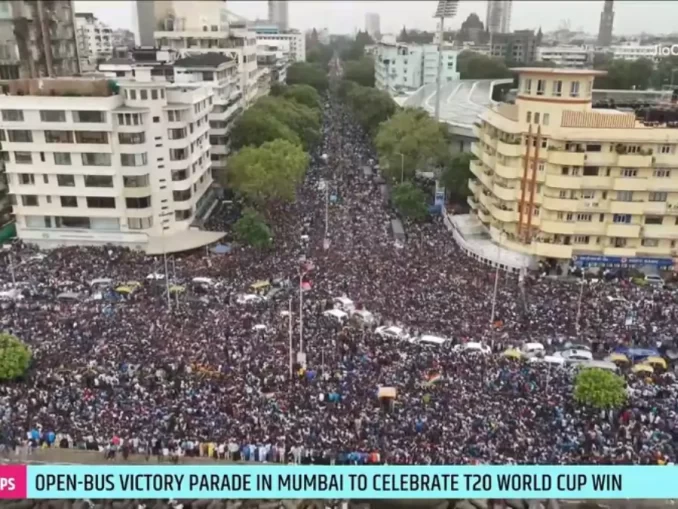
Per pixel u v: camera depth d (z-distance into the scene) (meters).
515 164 93.25
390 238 102.19
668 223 90.62
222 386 56.03
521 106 91.81
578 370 58.56
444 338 65.38
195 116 105.19
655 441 49.69
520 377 58.09
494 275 87.69
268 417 51.88
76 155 96.81
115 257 93.06
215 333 66.12
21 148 96.62
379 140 138.50
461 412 52.38
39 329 66.88
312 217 112.06
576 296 79.94
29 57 129.25
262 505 45.66
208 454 49.09
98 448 49.47
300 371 58.50
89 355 61.28
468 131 141.12
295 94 188.12
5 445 49.84
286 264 88.12
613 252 91.56
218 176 130.88
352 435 49.75
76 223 102.06
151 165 98.44
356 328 67.62
